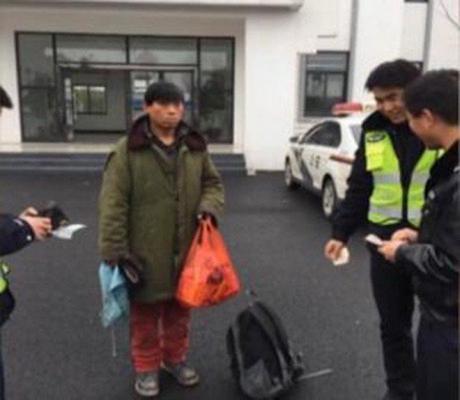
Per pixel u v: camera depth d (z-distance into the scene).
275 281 5.38
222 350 3.89
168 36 14.30
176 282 3.14
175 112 3.00
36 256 6.13
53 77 14.49
